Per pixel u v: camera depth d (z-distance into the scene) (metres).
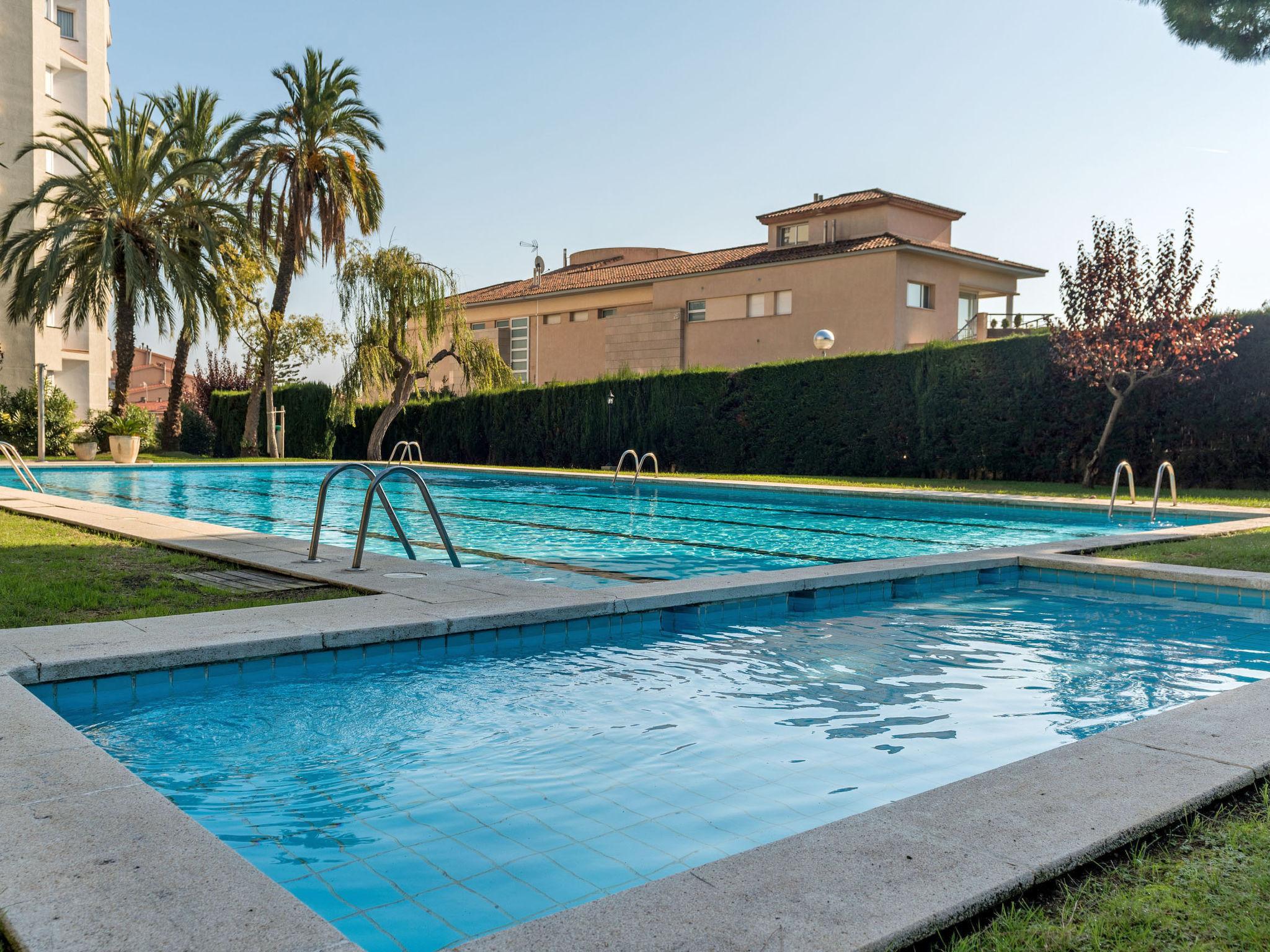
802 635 5.45
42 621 4.65
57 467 19.88
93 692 3.79
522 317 38.22
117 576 6.09
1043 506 12.76
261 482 18.81
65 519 9.34
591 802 2.92
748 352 30.06
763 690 4.26
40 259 25.28
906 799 2.40
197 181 26.02
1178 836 2.29
